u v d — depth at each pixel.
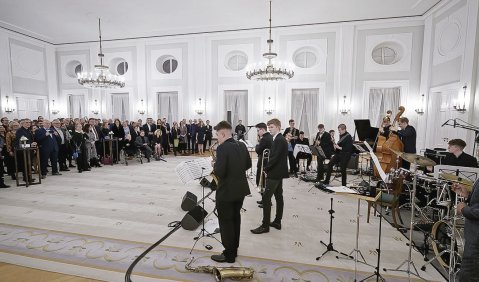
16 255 2.85
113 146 8.69
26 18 9.68
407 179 4.16
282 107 10.84
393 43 9.92
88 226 3.62
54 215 4.01
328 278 2.48
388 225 3.74
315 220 3.89
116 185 5.78
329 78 10.37
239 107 11.49
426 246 2.94
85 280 2.44
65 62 12.80
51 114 12.67
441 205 3.09
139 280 2.44
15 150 5.61
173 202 4.65
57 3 8.45
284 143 3.33
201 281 2.43
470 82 6.74
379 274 2.41
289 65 8.01
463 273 1.80
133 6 8.69
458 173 3.01
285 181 6.35
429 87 8.95
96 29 10.82
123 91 12.31
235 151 2.57
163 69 12.34
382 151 5.42
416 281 2.44
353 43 10.01
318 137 6.98
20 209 4.27
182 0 8.26
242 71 11.11
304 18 9.65
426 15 9.03
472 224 1.78
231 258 2.70
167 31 11.08
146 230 3.50
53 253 2.89
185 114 11.83
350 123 10.26
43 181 6.14
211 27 10.62
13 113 11.02
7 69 10.77
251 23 10.17
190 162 3.24
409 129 5.34
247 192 2.65
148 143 9.48
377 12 9.10
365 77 10.05
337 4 8.48
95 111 12.68
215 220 3.86
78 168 7.13
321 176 6.04
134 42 12.02
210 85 11.46
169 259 2.79
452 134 7.68
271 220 3.87
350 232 3.49
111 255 2.86
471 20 6.74
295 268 2.64
